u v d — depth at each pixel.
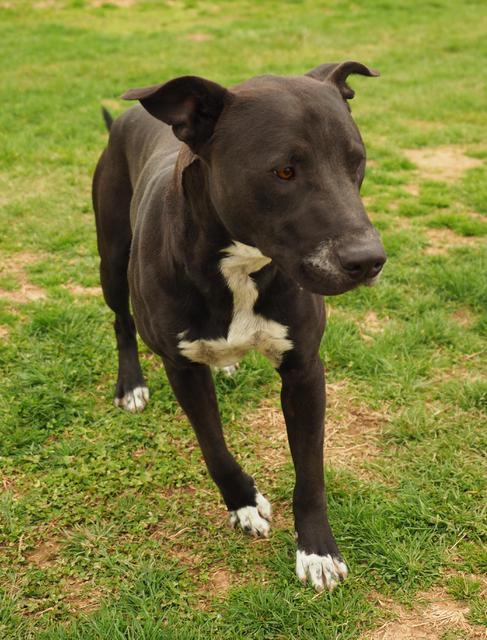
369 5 6.95
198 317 1.35
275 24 6.31
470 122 3.72
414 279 2.15
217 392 1.78
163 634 1.29
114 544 1.45
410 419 1.67
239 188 1.20
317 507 1.41
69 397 1.78
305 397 1.40
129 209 1.74
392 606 1.33
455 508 1.47
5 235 2.49
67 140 3.49
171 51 5.41
